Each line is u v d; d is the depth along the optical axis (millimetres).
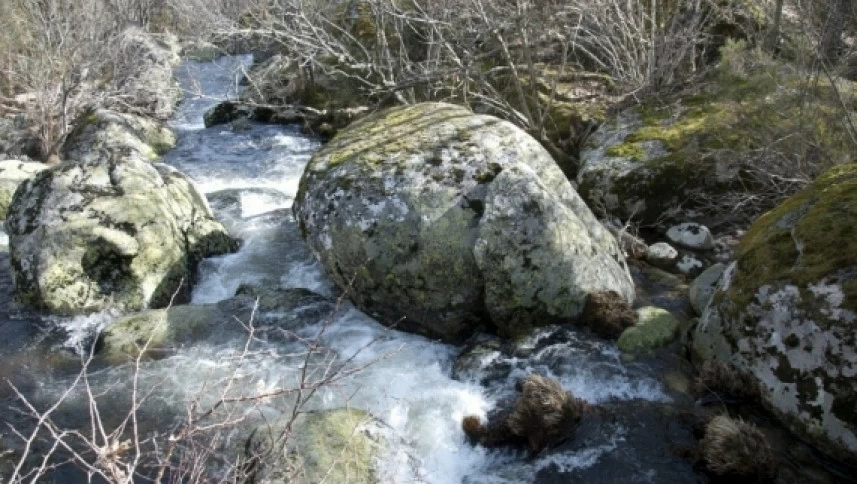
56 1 10914
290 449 3635
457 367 4539
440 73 8188
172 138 10297
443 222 4863
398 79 9547
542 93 8617
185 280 5793
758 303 3955
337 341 4898
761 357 3889
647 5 8953
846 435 3461
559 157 7504
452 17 9102
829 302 3619
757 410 3914
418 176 5086
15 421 4230
